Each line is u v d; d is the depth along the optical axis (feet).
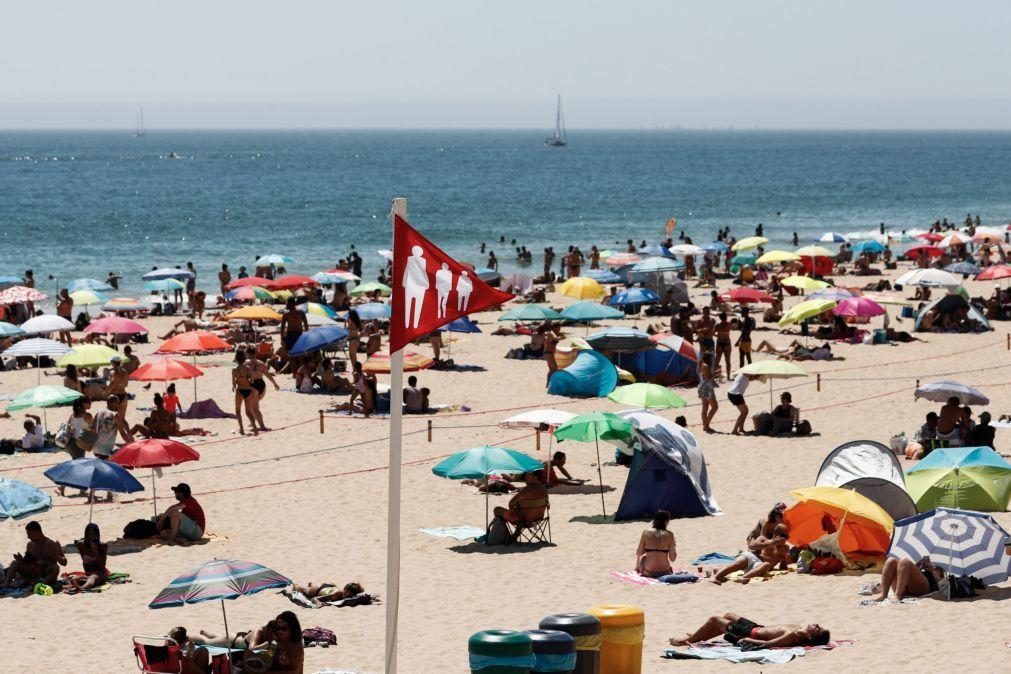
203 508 172.04
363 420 226.38
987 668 99.71
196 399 243.81
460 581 137.18
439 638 116.98
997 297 335.26
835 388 246.68
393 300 84.23
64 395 196.75
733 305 358.64
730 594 127.65
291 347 270.87
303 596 130.62
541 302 380.37
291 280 361.10
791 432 209.05
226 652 107.34
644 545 136.87
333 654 112.57
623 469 189.88
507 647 84.89
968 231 526.16
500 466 149.59
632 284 361.92
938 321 315.78
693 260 457.68
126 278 497.05
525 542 152.25
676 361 255.50
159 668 105.19
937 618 114.21
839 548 134.51
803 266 415.03
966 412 184.65
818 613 119.03
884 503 142.10
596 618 92.89
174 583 106.83
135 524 156.15
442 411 232.73
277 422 224.94
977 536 122.01
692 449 163.84
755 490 173.37
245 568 108.58
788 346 292.61
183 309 382.42
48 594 134.10
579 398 243.81
